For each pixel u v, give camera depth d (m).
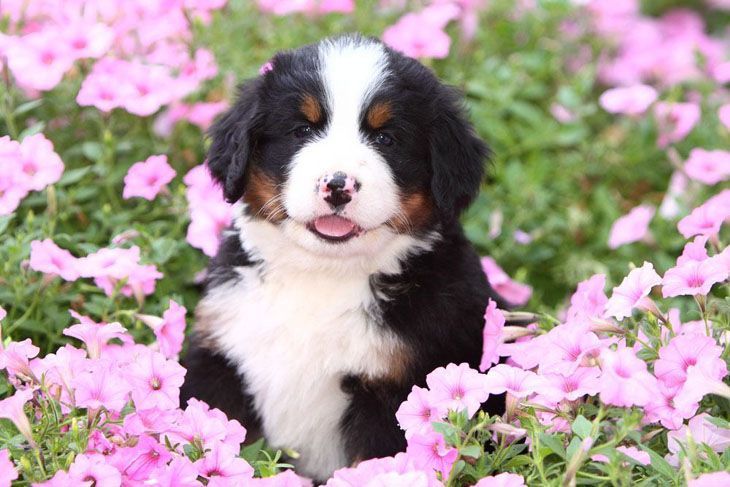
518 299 5.33
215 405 4.30
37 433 3.54
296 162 3.99
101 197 5.35
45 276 4.43
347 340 4.13
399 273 4.15
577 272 5.80
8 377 3.92
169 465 3.38
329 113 4.04
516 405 3.56
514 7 7.08
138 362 3.66
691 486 3.10
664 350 3.57
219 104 5.61
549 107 6.67
